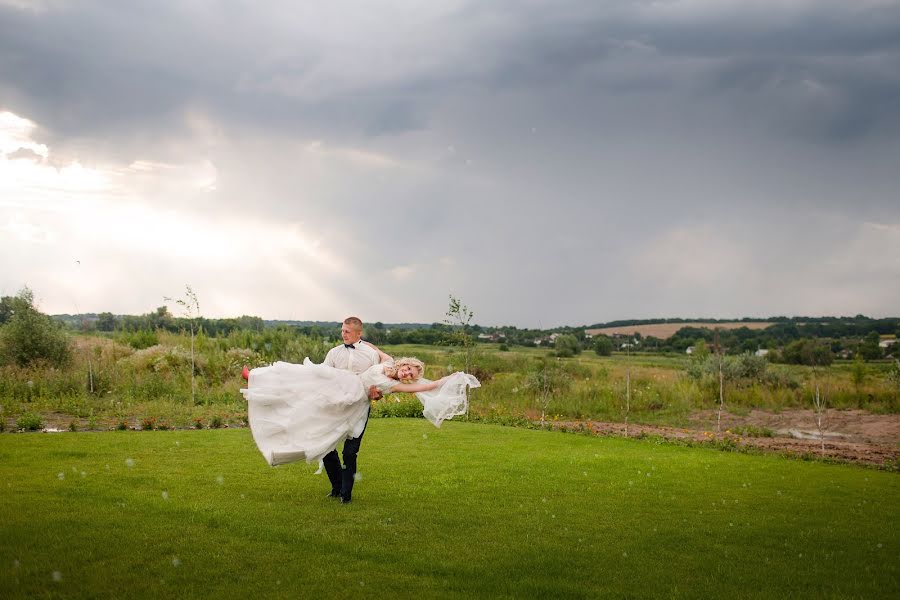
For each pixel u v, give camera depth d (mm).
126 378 18109
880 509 7875
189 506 6434
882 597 4797
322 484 7809
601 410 20172
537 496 7738
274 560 5035
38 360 18656
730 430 16953
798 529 6730
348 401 6656
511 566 5160
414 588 4605
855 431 17281
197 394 17203
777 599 4672
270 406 6715
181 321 25797
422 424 14664
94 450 9531
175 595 4297
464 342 20766
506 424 16234
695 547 5938
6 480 7320
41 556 4840
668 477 9461
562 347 51219
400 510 6738
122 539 5328
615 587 4820
